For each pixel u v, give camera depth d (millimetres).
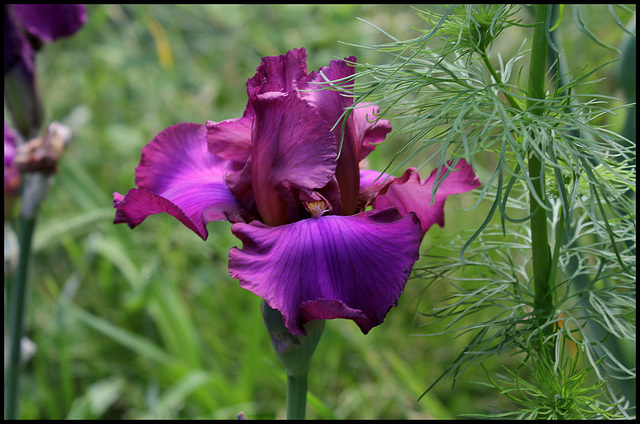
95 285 1030
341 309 396
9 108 629
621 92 567
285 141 431
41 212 1045
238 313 913
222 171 474
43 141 629
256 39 1254
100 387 861
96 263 1077
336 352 894
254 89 428
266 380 870
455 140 414
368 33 1179
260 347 840
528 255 488
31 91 627
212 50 1317
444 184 467
